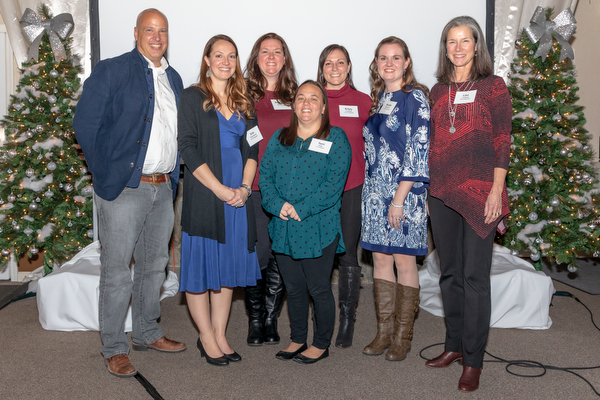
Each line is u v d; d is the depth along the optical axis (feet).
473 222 7.06
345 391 7.14
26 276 12.26
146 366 7.98
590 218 11.59
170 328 9.77
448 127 7.36
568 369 7.94
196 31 12.03
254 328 8.99
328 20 12.06
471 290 7.14
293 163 7.72
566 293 12.05
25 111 11.28
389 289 8.54
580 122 11.75
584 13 14.88
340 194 7.73
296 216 7.50
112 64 7.27
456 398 6.95
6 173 11.14
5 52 13.25
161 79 7.92
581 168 11.55
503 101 7.01
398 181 7.89
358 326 10.02
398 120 7.84
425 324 10.16
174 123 7.94
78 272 9.71
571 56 11.62
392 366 8.04
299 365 8.04
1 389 7.13
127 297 7.74
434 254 11.46
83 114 7.07
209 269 7.64
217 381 7.45
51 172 11.41
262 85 9.01
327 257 7.75
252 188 8.69
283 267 7.96
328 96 8.81
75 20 12.41
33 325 9.89
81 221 11.79
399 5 11.99
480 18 12.04
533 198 11.58
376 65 8.25
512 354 8.58
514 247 11.68
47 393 7.03
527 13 13.02
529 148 11.59
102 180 7.27
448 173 7.32
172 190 8.48
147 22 7.46
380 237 8.09
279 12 12.04
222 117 7.70
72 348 8.73
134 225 7.57
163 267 8.43
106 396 6.96
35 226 11.28
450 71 7.52
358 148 8.71
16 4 12.37
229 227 7.69
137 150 7.32
